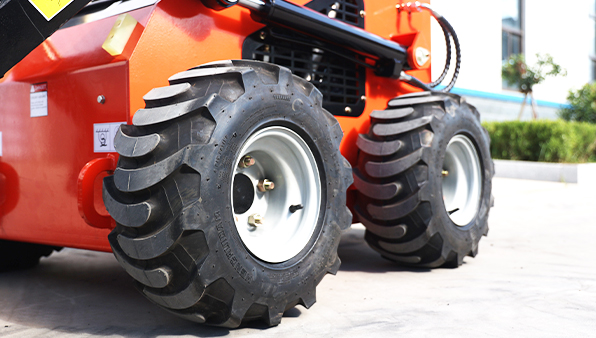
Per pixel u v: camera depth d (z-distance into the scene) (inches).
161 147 52.6
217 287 54.4
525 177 273.1
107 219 62.2
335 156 67.4
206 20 68.3
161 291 54.6
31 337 57.7
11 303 72.2
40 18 53.1
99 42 64.4
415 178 84.2
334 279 85.8
